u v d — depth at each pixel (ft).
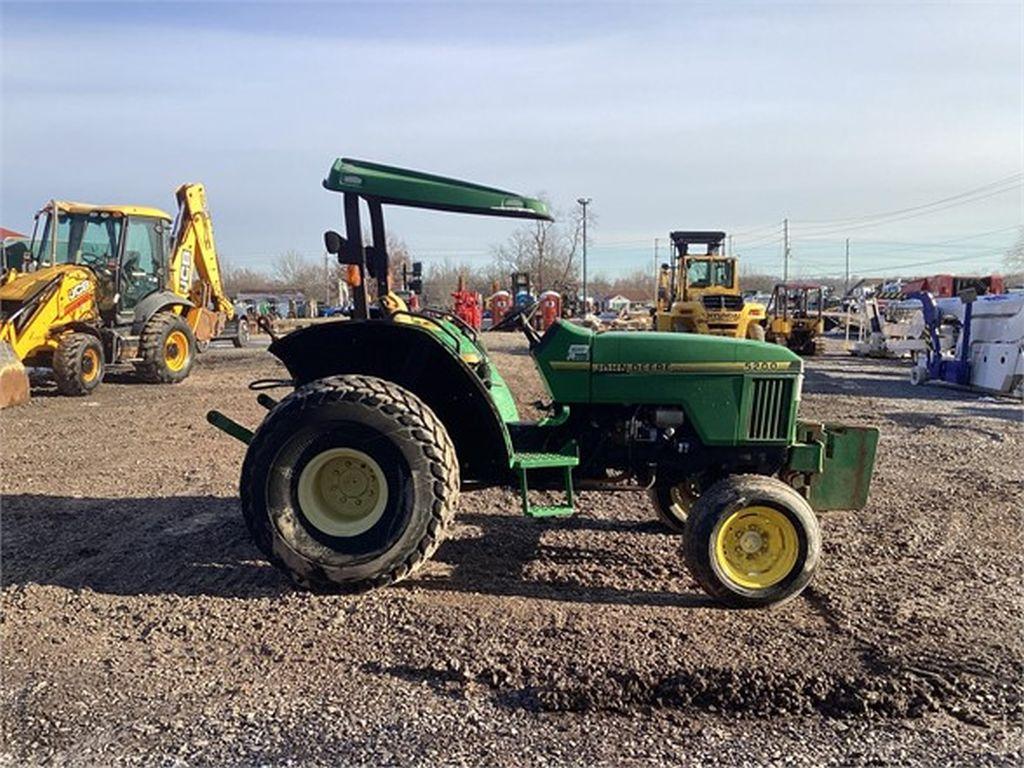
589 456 15.78
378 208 15.71
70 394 39.73
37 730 10.18
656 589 14.78
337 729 10.14
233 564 15.92
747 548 13.92
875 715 10.59
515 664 11.60
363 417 13.94
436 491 14.06
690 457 15.53
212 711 10.57
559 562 16.12
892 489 22.20
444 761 9.50
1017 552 16.96
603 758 9.60
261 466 14.16
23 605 13.97
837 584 15.01
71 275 40.73
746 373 15.03
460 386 15.62
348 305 19.42
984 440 29.78
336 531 14.25
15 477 22.93
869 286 180.34
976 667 11.65
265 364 57.57
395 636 12.62
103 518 18.97
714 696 10.89
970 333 46.93
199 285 52.95
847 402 40.75
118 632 12.94
